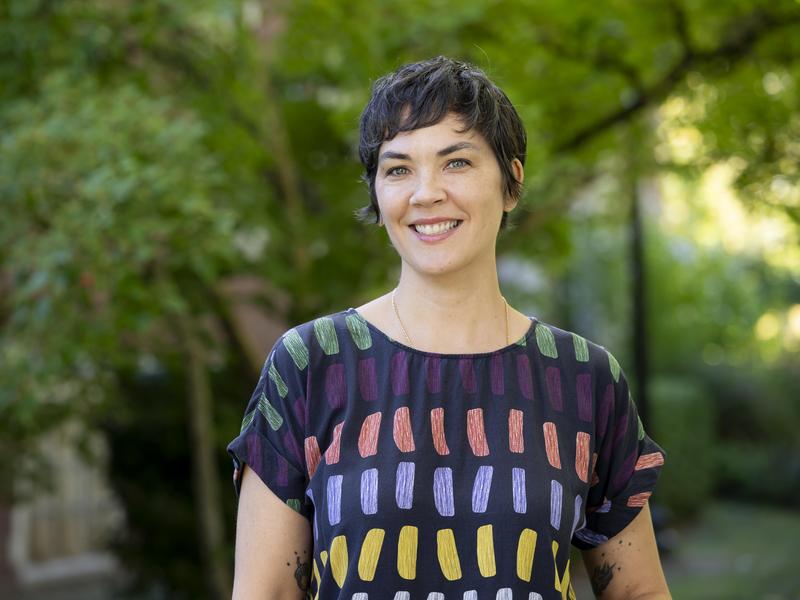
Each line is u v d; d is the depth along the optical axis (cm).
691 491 1191
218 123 536
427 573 159
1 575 810
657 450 185
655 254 1359
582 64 578
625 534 184
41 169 434
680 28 543
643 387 912
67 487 849
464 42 546
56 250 411
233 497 684
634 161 648
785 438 1376
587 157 641
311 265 584
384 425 164
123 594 711
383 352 170
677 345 1386
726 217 1296
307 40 558
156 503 687
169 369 645
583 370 176
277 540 169
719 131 589
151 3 493
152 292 446
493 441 165
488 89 171
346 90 573
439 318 172
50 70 505
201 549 690
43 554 841
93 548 856
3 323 482
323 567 162
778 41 546
